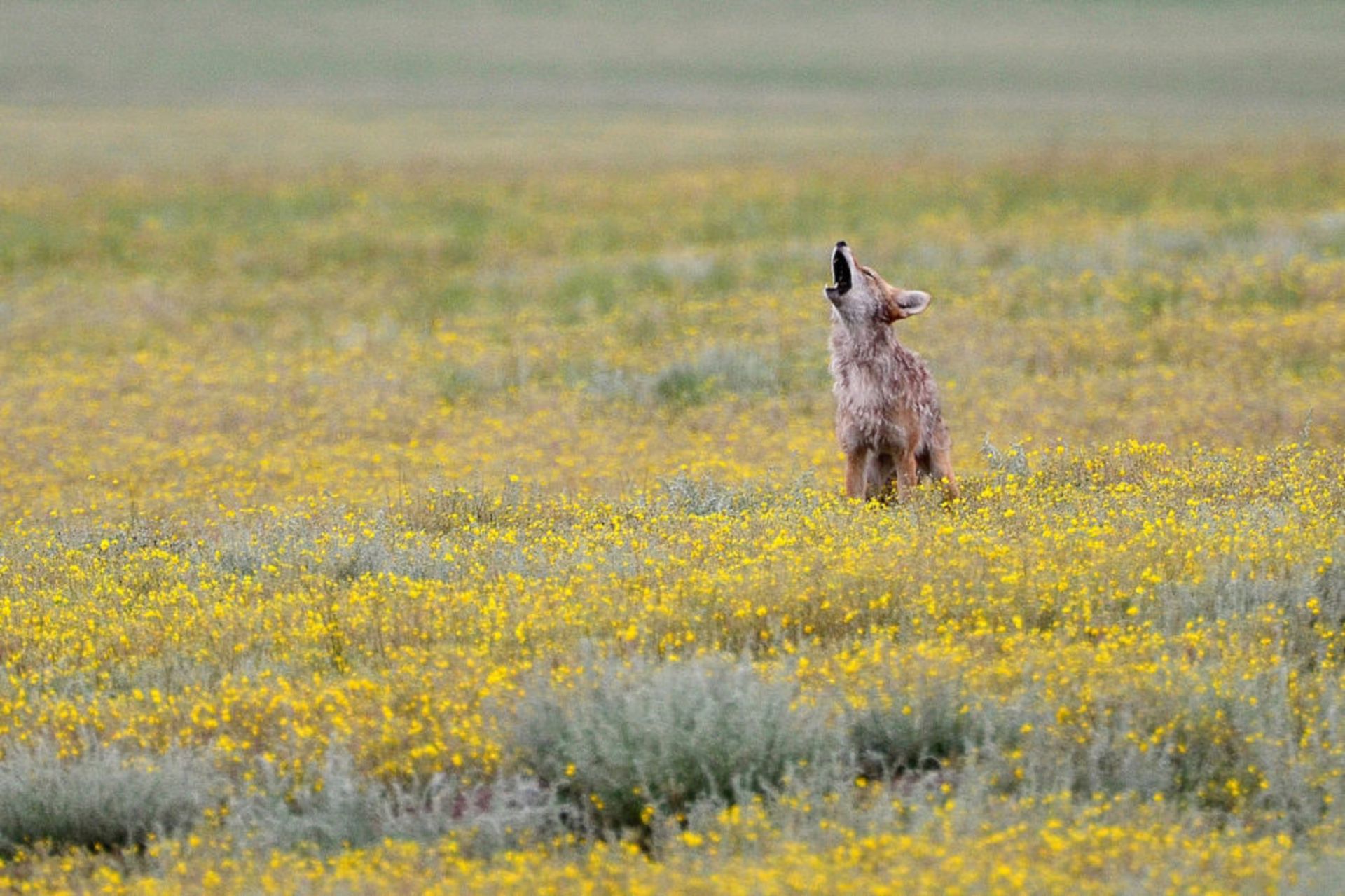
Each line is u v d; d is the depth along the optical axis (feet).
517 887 71.61
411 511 149.48
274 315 317.83
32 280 365.81
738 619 102.58
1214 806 82.38
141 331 299.17
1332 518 118.73
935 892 67.26
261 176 544.21
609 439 193.16
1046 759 83.10
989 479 148.36
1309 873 68.74
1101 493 135.74
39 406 225.97
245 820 83.35
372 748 88.63
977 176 504.02
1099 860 71.61
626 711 86.43
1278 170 490.90
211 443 200.85
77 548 139.64
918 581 107.04
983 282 294.05
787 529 124.36
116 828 85.87
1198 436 171.01
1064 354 227.81
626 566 116.26
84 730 92.22
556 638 100.78
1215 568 105.70
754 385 224.74
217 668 102.01
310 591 116.47
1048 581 105.19
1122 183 474.49
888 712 87.40
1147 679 88.84
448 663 97.86
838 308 139.74
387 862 76.38
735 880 69.26
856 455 143.43
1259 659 92.48
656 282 326.24
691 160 607.78
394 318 306.76
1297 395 190.29
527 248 395.34
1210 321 239.09
